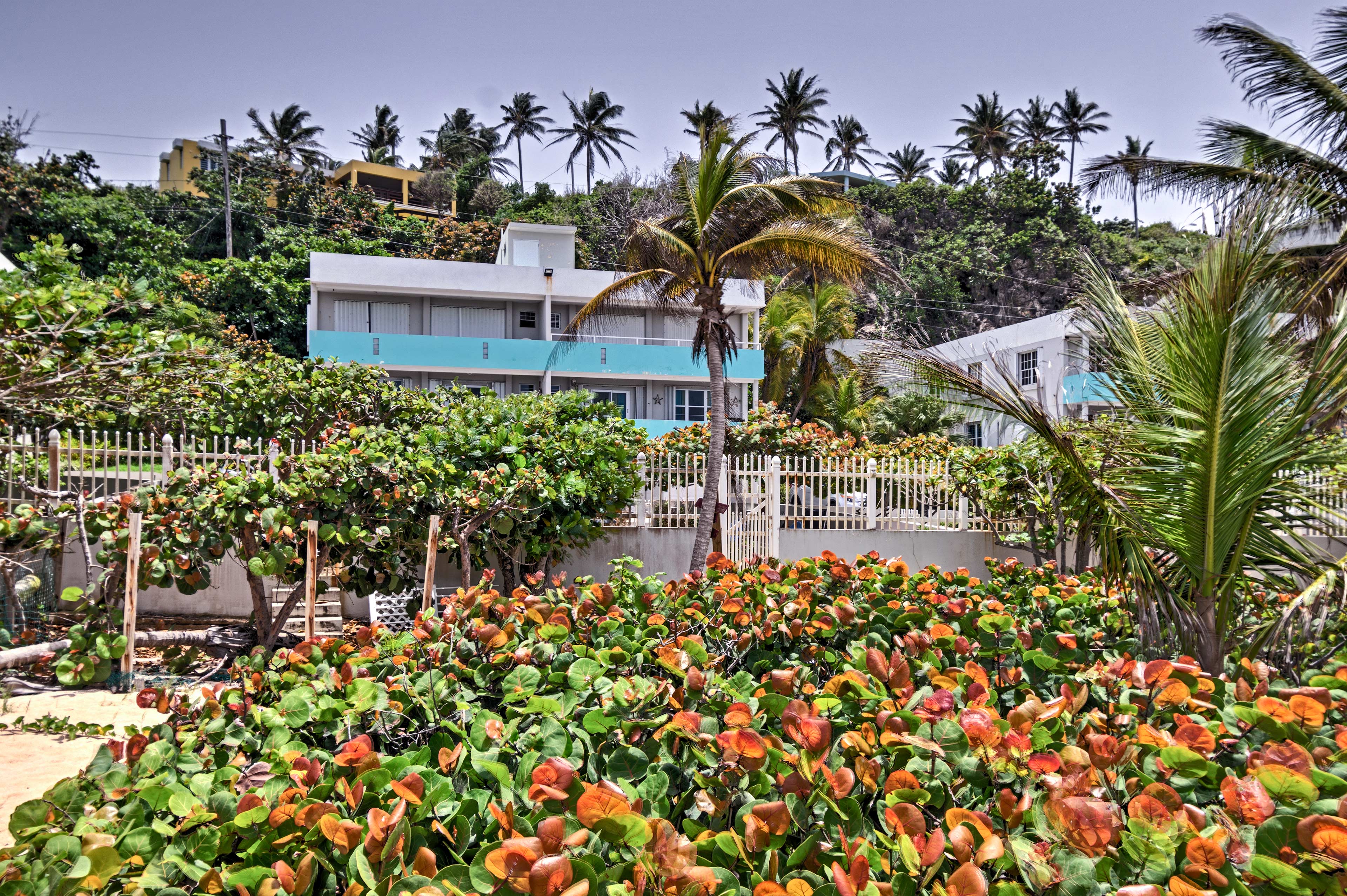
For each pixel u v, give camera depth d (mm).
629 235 13242
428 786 2094
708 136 12539
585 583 4379
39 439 9688
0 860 1857
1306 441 4258
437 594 10938
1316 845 1734
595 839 1847
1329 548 5590
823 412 33812
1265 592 5375
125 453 9672
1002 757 2205
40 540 7832
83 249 34906
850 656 3488
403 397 15578
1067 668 3314
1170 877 1828
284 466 8609
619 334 29250
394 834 1788
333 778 2111
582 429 11250
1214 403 4215
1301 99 10797
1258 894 1794
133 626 7016
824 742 2100
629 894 1641
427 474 9281
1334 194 10352
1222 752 2547
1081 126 65375
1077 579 5637
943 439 16016
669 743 2355
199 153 52594
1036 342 25469
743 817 1943
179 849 1895
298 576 9109
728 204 12523
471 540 9930
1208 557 4426
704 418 29625
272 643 8297
